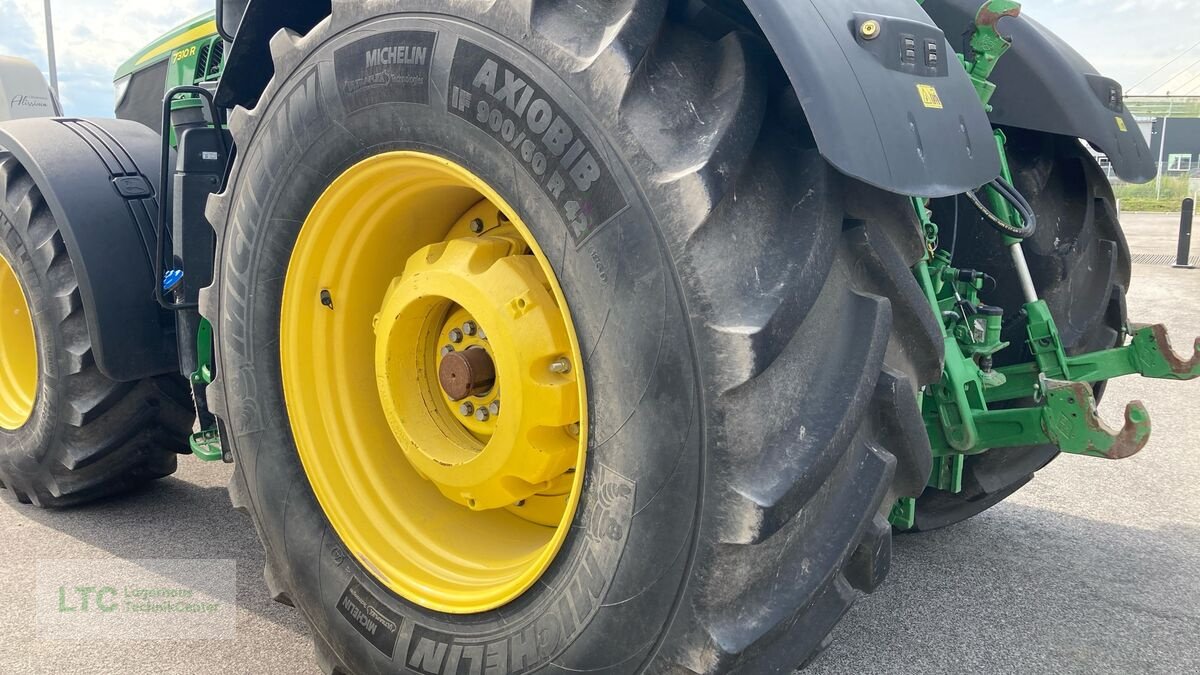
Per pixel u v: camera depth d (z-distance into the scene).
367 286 2.00
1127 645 2.23
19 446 3.27
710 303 1.29
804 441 1.34
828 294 1.42
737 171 1.32
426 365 1.91
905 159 1.36
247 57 2.12
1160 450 3.85
